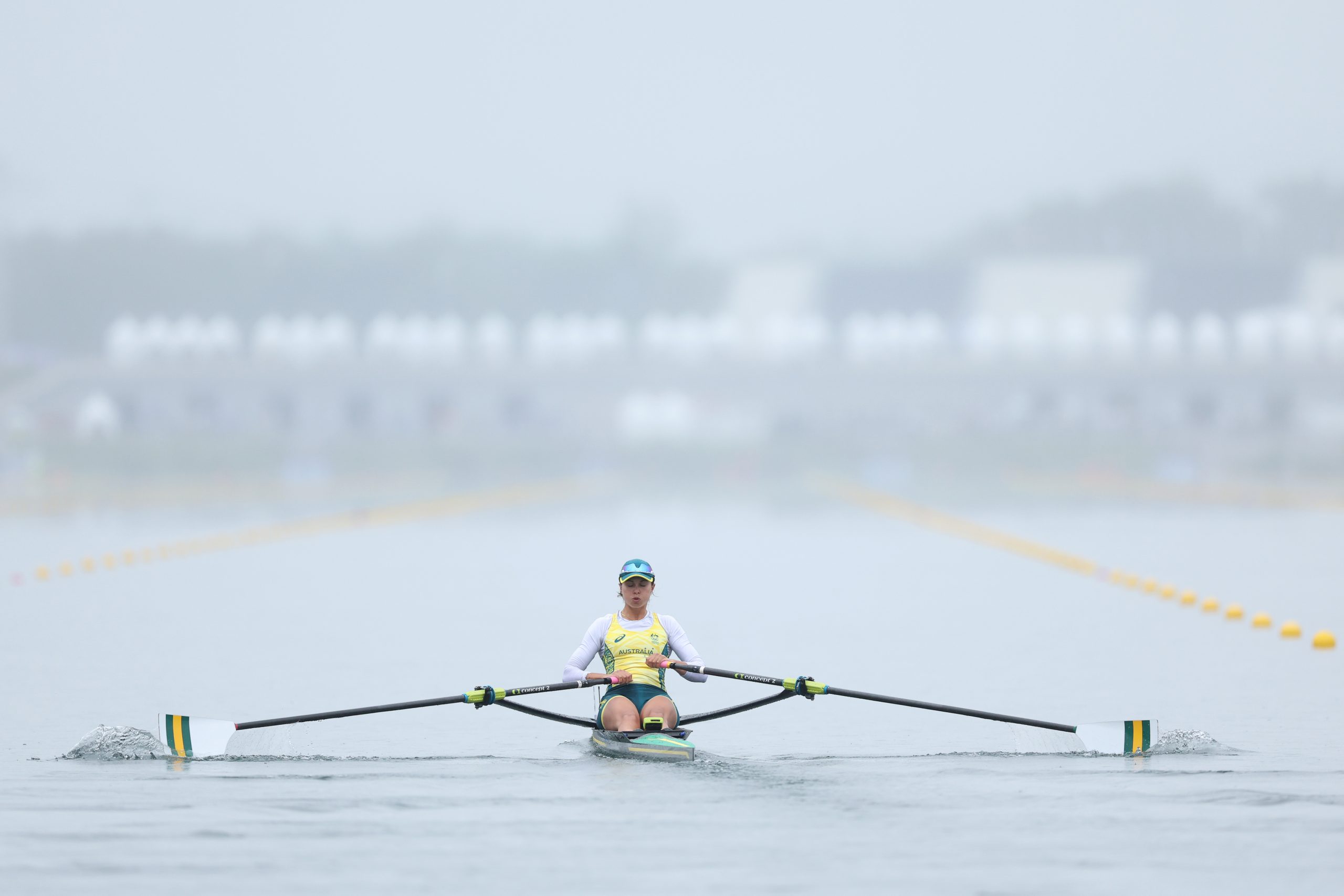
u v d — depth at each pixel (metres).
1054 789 38.19
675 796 37.59
